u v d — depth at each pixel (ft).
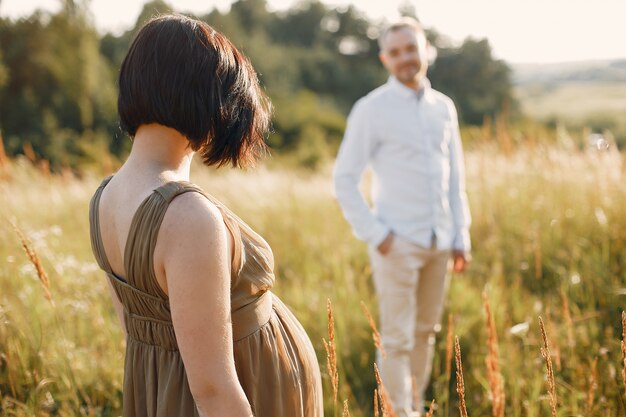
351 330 11.41
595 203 15.39
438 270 10.11
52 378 8.46
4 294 9.90
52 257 11.51
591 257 13.23
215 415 3.71
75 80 101.96
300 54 203.72
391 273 9.63
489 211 16.35
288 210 18.57
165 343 4.17
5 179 18.08
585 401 8.04
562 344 9.70
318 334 10.98
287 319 4.92
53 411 8.23
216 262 3.65
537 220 15.62
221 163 4.18
